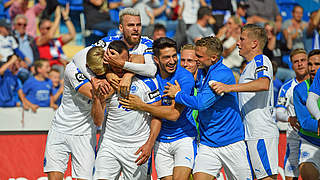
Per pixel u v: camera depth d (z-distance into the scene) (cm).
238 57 2817
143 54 1305
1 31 2656
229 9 2975
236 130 1316
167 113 1248
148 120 1342
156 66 1313
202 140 1352
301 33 2991
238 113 1337
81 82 1283
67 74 1311
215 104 1296
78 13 2877
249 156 1327
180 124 1351
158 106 1256
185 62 1500
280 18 2995
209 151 1324
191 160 1322
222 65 1307
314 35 2997
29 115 2492
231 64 2816
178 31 2900
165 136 1358
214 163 1315
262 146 1299
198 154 1341
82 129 1376
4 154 2078
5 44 2633
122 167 1363
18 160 2070
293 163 1722
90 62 1216
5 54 2609
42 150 2136
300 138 1605
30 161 2080
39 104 2530
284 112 1800
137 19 1353
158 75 1336
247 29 1353
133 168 1330
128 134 1305
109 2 2911
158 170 1377
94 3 2880
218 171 1334
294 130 1694
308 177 1542
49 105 2548
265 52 2848
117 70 1236
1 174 2006
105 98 1239
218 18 2919
